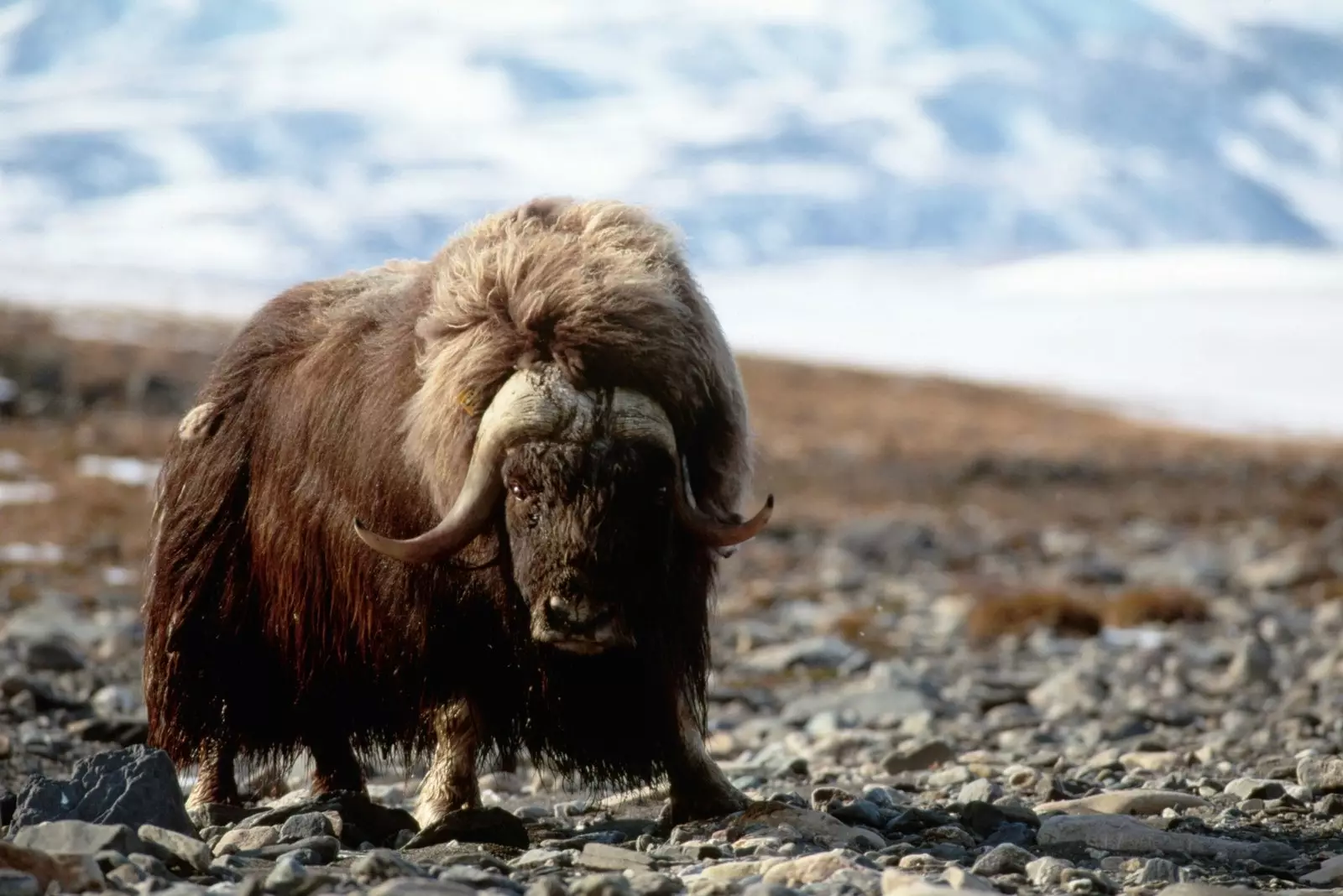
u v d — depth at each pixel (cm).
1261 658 4781
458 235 2541
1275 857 2116
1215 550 10262
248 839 2183
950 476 15862
